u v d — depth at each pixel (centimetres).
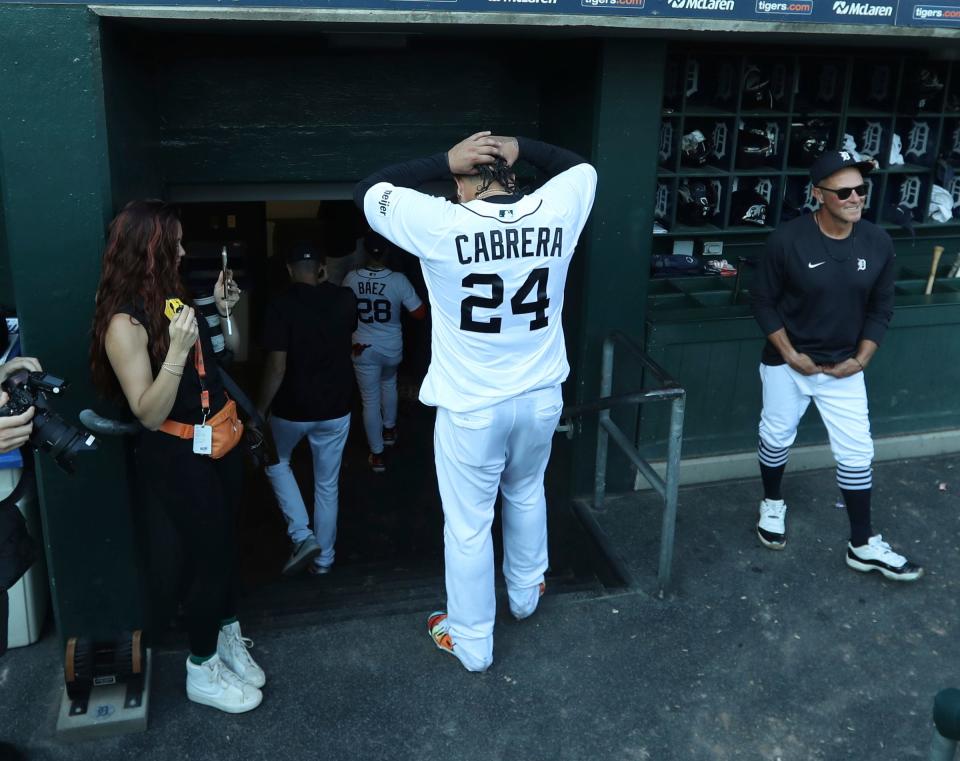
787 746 296
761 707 313
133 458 318
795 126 504
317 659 333
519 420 293
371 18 303
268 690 317
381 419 582
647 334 440
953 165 529
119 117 309
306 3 296
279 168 416
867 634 351
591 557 424
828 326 369
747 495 457
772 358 388
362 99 417
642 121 398
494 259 271
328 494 450
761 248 524
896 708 313
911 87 502
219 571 292
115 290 264
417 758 289
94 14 274
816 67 506
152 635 342
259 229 710
